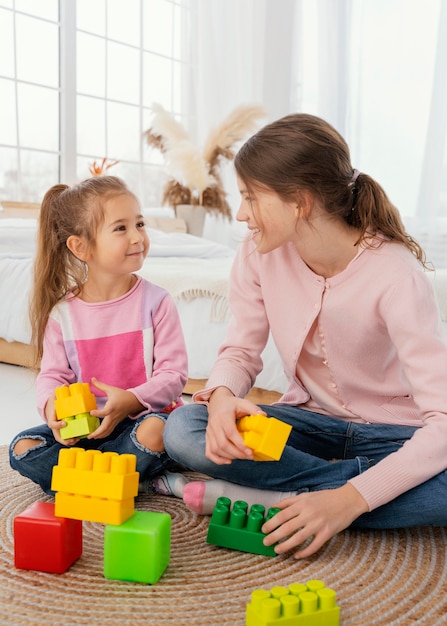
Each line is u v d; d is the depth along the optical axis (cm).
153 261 251
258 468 111
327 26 366
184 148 352
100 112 360
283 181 102
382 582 93
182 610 85
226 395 111
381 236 112
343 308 111
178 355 133
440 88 341
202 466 111
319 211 106
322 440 121
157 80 390
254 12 375
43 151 333
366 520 106
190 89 404
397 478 97
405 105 355
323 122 108
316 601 79
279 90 377
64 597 88
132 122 378
